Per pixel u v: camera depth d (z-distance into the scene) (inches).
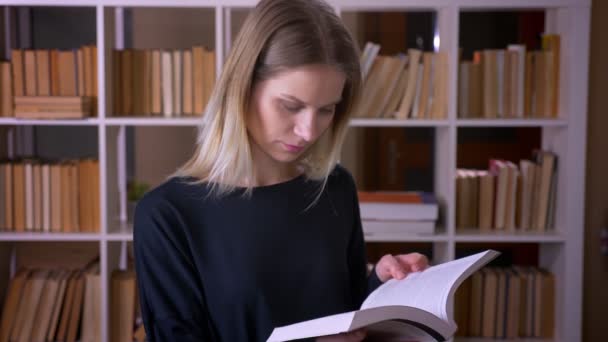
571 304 115.6
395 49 135.1
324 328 43.1
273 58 50.4
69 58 112.7
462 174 120.9
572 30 111.8
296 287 56.1
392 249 133.3
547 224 118.9
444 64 114.2
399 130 135.2
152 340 52.9
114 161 116.6
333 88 51.1
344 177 63.4
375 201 114.0
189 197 54.8
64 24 124.9
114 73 114.7
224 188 55.2
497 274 120.1
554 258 119.9
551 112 117.1
